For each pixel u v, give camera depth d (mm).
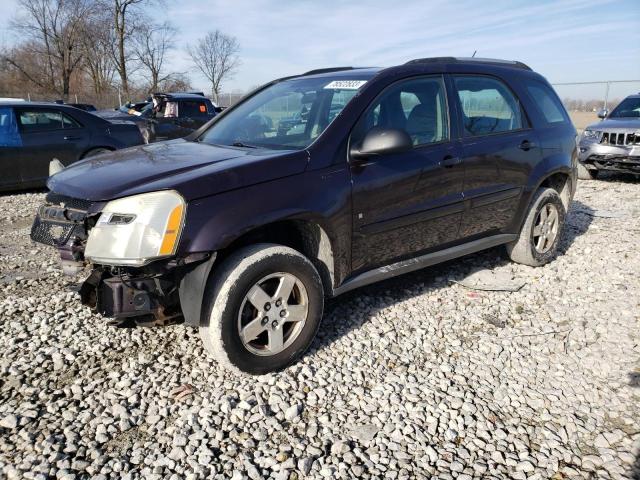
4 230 6273
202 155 3250
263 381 2986
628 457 2441
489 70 4379
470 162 3955
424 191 3672
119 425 2604
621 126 9359
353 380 3035
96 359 3217
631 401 2869
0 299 4078
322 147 3186
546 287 4434
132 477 2262
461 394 2912
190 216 2666
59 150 8570
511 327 3730
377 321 3766
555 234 4895
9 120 8164
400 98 3656
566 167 4879
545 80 5020
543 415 2748
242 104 4324
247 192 2852
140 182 2773
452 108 3934
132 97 37844
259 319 2926
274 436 2551
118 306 2670
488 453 2473
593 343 3500
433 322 3770
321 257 3287
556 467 2381
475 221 4168
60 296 4117
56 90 41406
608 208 7363
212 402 2801
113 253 2615
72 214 2889
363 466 2365
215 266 2934
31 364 3145
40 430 2568
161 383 2963
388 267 3672
